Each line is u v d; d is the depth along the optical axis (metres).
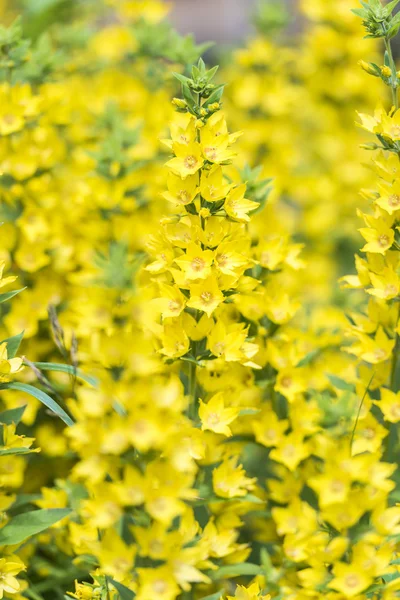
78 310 1.71
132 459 1.44
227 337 1.54
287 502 1.63
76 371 1.56
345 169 2.36
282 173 2.20
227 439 1.63
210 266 1.52
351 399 1.58
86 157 1.87
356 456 1.55
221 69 2.54
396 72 1.57
